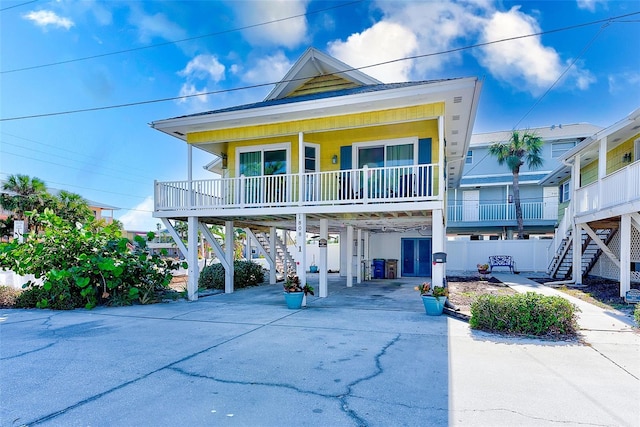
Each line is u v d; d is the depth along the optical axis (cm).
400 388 374
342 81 1198
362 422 303
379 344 542
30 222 1839
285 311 831
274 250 1473
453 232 2491
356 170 903
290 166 1086
